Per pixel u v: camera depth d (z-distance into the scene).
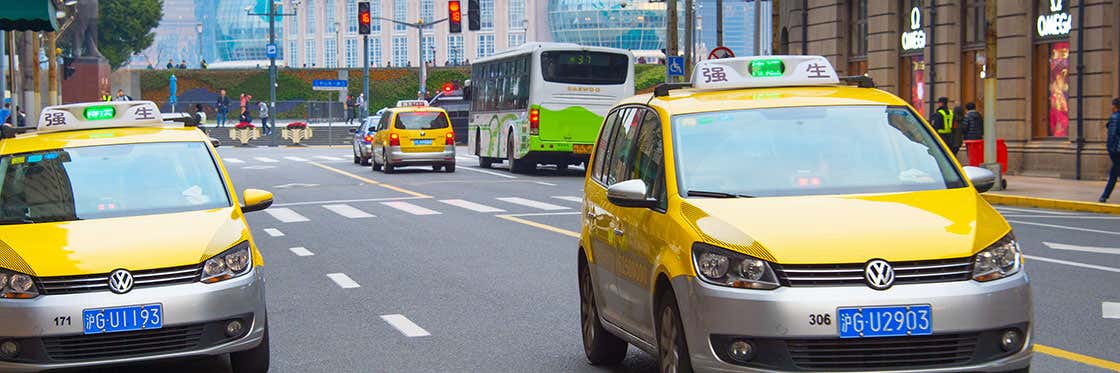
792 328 6.60
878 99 8.35
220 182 9.80
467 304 12.51
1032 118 33.69
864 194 7.45
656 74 98.81
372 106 113.31
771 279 6.69
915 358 6.71
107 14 112.88
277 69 114.31
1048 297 12.16
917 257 6.71
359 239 19.41
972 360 6.75
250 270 8.77
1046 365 8.88
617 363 9.41
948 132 30.16
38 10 21.98
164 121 11.20
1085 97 31.20
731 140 7.93
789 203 7.25
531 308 12.16
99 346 8.32
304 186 33.31
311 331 11.19
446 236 19.50
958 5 37.09
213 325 8.52
